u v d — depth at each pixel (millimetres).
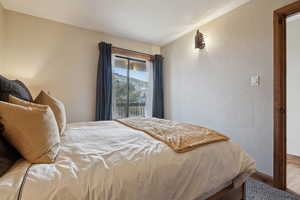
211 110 2404
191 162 938
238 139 2025
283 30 1633
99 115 2732
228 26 2158
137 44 3275
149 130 1421
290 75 2633
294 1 1525
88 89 2748
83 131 1466
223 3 1989
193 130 1433
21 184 573
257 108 1821
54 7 2105
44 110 876
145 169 789
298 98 2553
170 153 932
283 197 1482
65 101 2539
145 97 3529
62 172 667
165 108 3451
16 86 1262
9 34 2141
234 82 2074
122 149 946
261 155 1780
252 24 1871
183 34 2939
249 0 1901
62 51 2516
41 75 2357
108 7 2109
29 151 755
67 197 577
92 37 2783
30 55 2281
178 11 2189
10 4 2031
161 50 3559
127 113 3291
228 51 2152
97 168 721
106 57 2805
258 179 1790
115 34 2953
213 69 2377
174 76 3203
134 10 2176
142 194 735
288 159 2428
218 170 1042
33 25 2307
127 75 3295
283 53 1631
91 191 624
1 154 678
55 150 861
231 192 1190
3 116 752
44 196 551
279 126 1621
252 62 1872
